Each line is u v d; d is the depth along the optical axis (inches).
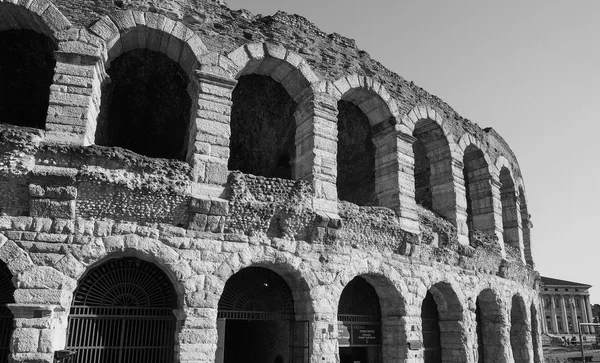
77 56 644.7
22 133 583.8
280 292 735.1
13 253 554.9
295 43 810.2
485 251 999.0
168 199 623.5
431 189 1016.9
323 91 804.0
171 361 623.2
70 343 584.1
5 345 584.1
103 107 886.4
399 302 799.1
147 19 692.1
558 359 1699.1
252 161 1143.0
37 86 899.4
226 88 716.0
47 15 651.5
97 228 590.6
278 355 818.8
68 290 562.9
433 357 904.3
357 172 1152.8
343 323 783.1
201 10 744.3
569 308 4419.3
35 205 571.5
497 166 1150.3
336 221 721.0
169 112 1021.8
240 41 757.9
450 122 1036.5
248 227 669.9
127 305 623.5
